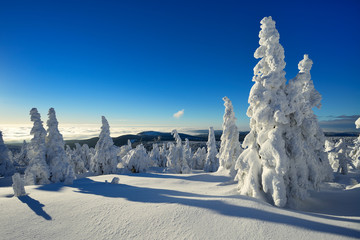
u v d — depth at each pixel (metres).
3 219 9.02
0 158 33.69
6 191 15.40
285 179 10.97
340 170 21.84
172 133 43.84
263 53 12.24
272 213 7.90
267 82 11.27
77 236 7.56
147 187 17.12
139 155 35.66
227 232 6.78
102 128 32.69
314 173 11.66
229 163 25.33
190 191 14.45
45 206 10.34
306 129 11.62
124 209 9.30
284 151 10.55
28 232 7.94
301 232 6.42
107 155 31.84
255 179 11.03
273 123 11.16
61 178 24.34
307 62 15.22
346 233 6.26
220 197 10.45
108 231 7.69
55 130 25.73
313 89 14.76
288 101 11.44
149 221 7.95
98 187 16.80
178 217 7.96
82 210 9.60
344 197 11.65
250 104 12.05
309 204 11.22
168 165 41.84
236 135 25.91
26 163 48.16
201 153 52.81
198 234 6.82
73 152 45.94
